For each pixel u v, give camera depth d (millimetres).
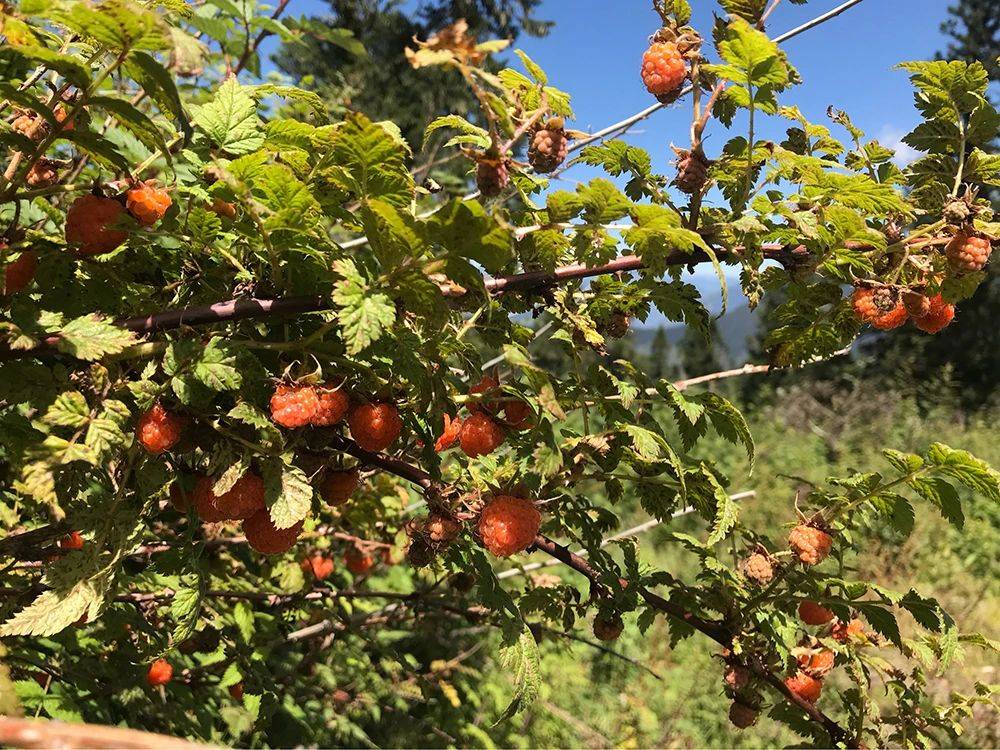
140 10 1041
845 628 2240
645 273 1761
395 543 3246
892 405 15766
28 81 1537
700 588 2139
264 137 1438
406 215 1246
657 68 1623
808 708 2078
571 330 1842
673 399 1847
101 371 1258
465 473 1765
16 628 1142
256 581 3051
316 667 3820
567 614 2309
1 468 1753
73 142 1252
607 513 2043
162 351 1287
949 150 2018
